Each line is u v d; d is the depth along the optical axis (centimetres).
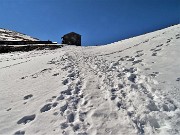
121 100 884
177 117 666
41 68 1836
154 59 1420
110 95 954
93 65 1697
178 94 817
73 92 1070
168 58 1338
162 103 770
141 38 2581
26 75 1631
